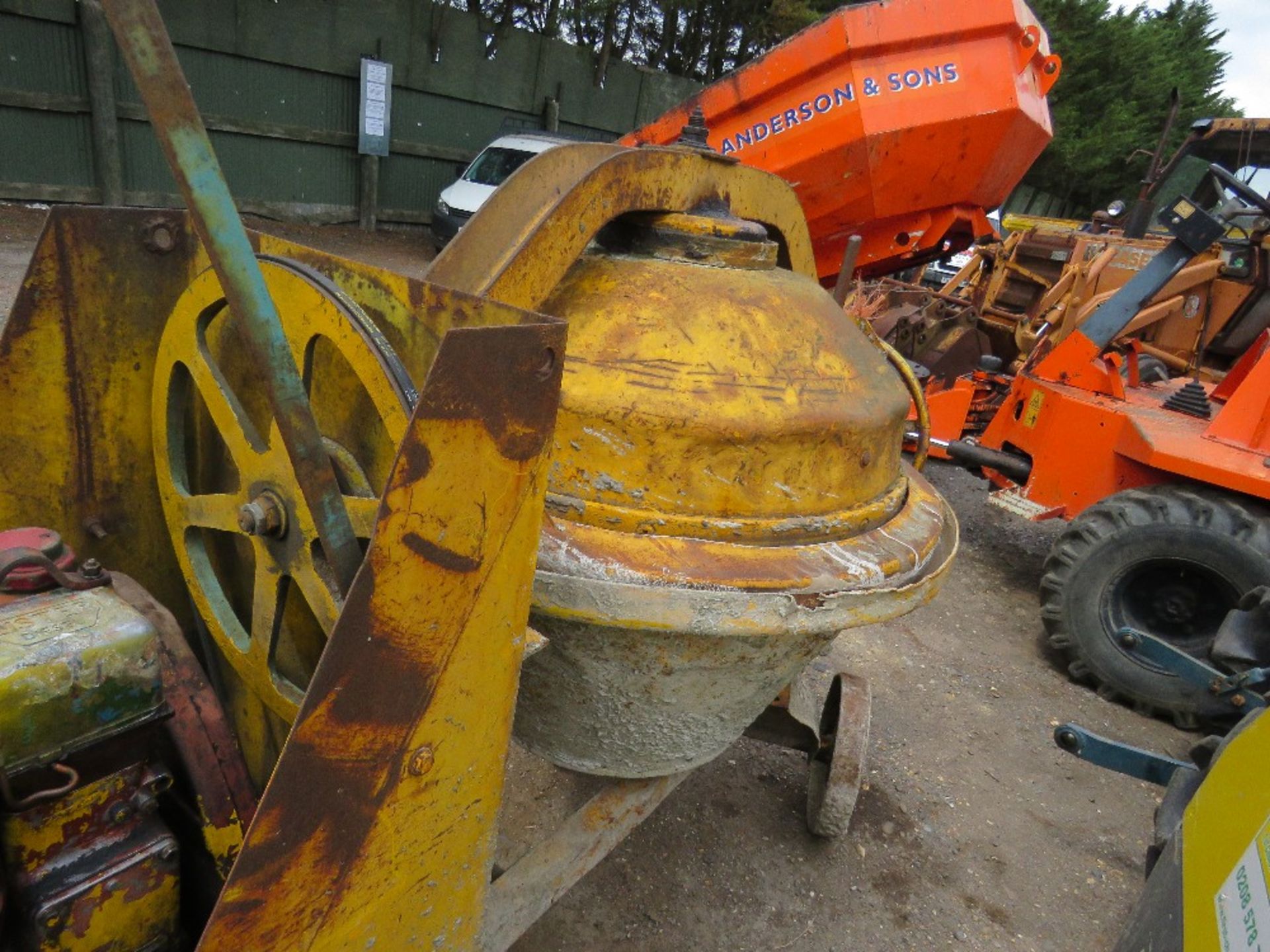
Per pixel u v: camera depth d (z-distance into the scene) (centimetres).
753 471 138
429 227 1180
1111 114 2272
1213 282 492
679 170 164
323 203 1070
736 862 228
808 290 170
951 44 311
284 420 88
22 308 127
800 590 130
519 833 225
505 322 98
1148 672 323
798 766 271
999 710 321
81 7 811
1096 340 391
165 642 117
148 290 138
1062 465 382
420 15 1077
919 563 151
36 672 87
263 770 147
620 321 144
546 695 158
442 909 110
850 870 232
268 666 119
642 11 1505
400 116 1111
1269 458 305
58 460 136
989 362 498
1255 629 234
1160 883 181
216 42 916
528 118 1259
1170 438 333
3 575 99
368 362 96
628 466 135
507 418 90
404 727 93
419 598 88
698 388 137
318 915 92
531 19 1337
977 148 330
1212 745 222
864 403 155
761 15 1484
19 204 829
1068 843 256
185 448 144
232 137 965
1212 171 386
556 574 124
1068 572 338
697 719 158
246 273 81
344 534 95
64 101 830
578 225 142
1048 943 219
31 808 91
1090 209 2433
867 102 311
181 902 119
